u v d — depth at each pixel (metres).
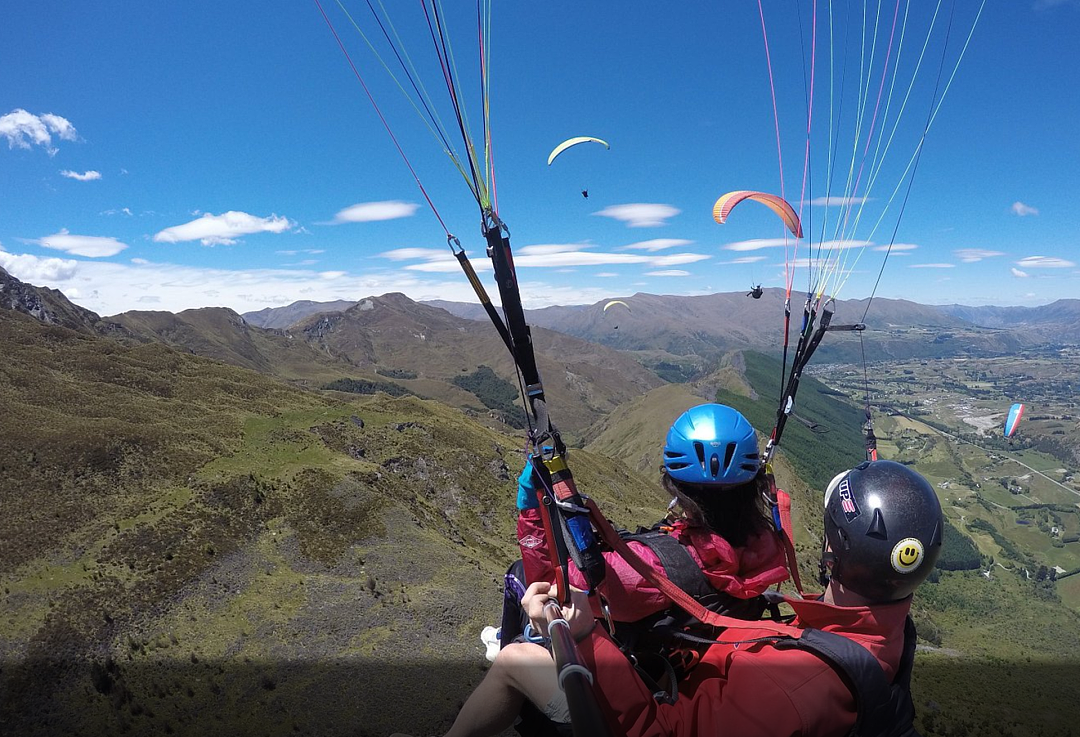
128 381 128.75
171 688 53.47
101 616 60.03
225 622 61.69
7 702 51.78
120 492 78.75
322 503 79.44
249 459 90.25
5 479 76.44
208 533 72.25
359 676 55.38
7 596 61.06
